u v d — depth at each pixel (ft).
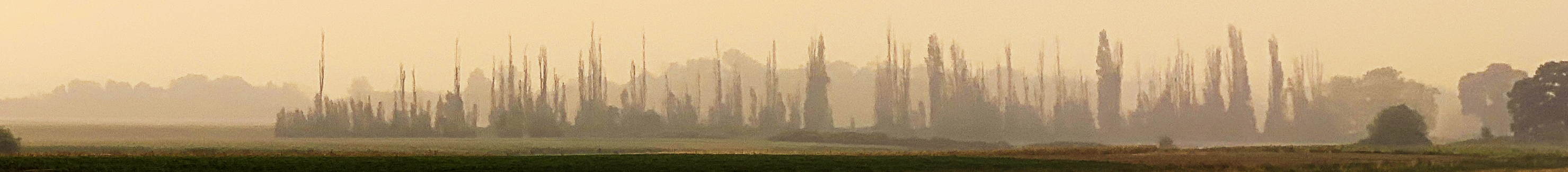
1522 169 257.96
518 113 577.84
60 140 379.96
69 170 215.51
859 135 535.19
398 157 268.62
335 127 552.82
